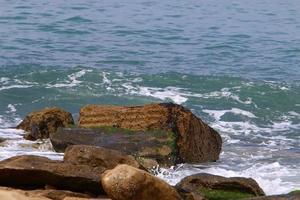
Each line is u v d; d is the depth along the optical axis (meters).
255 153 29.05
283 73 48.66
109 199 18.59
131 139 27.05
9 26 61.47
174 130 27.20
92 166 21.06
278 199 18.91
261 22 72.44
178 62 50.59
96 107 28.97
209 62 51.19
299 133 33.66
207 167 26.55
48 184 19.84
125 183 16.38
